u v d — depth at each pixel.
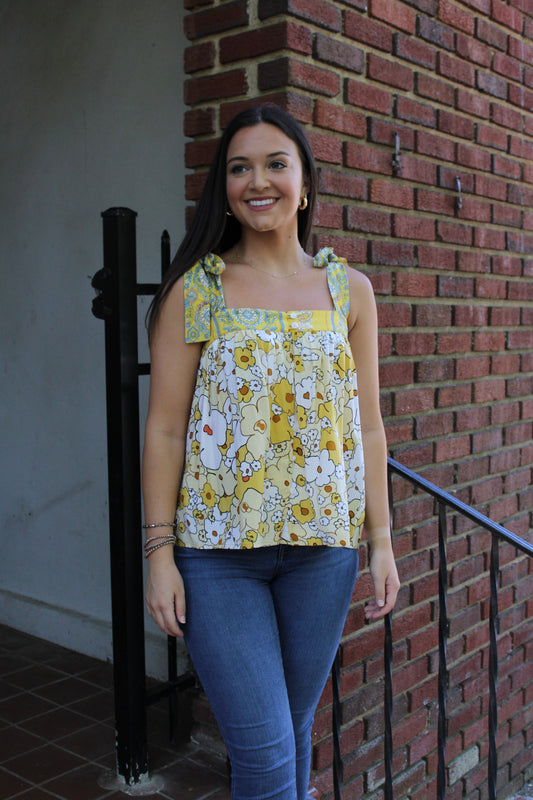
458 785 3.50
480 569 3.55
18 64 3.47
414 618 3.12
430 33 3.01
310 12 2.44
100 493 3.29
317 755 2.68
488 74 3.41
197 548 1.59
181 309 1.61
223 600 1.57
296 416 1.60
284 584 1.67
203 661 1.56
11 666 3.26
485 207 3.48
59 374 3.43
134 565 2.33
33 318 3.52
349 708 2.78
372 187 2.79
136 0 3.00
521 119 3.67
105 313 2.26
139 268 3.08
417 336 3.09
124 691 2.36
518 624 3.88
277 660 1.58
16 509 3.69
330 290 1.72
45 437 3.52
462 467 3.40
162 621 1.59
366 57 2.73
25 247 3.52
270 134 1.65
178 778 2.43
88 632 3.35
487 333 3.56
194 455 1.60
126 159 3.09
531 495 3.96
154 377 1.64
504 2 3.44
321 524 1.61
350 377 1.68
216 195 1.69
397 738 3.08
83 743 2.63
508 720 3.85
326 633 1.70
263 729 1.53
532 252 3.90
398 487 3.01
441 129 3.13
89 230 3.24
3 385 3.70
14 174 3.54
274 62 2.40
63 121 3.30
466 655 3.50
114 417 2.28
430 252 3.14
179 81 2.88
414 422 3.10
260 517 1.57
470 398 3.45
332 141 2.61
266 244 1.70
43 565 3.59
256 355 1.57
